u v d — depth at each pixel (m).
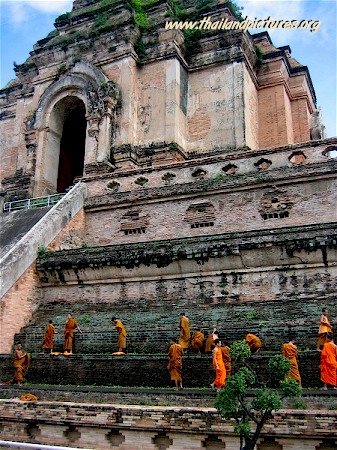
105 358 14.23
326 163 19.53
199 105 31.20
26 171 32.47
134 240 22.50
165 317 16.62
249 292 16.86
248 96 31.73
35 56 34.38
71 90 32.28
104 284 19.33
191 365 13.19
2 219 25.72
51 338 16.95
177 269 17.95
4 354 16.33
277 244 16.38
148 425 10.56
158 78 30.84
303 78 36.78
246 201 20.75
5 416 12.00
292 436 9.59
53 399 12.73
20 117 35.81
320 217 19.20
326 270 16.05
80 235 23.56
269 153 21.25
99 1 36.72
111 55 31.42
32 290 19.97
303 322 14.41
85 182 24.98
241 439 9.02
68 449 6.77
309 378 12.36
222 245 17.08
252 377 8.86
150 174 23.52
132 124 29.94
